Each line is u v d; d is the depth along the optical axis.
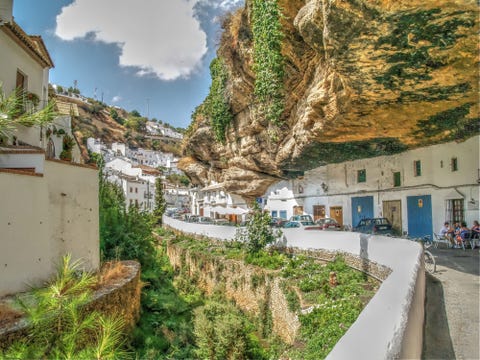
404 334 3.56
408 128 15.17
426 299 7.70
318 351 7.28
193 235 26.25
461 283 8.92
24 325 5.96
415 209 18.81
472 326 5.98
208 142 36.59
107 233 16.53
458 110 12.88
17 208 8.27
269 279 13.01
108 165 66.00
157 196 46.41
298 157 22.11
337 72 11.12
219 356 9.72
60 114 4.54
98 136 107.44
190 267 20.41
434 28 8.35
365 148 19.17
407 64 9.85
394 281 5.72
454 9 7.68
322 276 11.59
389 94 11.70
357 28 8.76
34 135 14.40
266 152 26.81
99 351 3.60
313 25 11.27
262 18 17.20
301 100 18.23
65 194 10.17
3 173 7.90
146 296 13.16
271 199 31.42
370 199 21.81
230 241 19.98
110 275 10.70
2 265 7.74
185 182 93.06
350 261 12.45
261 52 18.30
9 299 7.52
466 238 15.02
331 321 8.35
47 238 9.28
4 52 12.25
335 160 23.16
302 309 9.62
